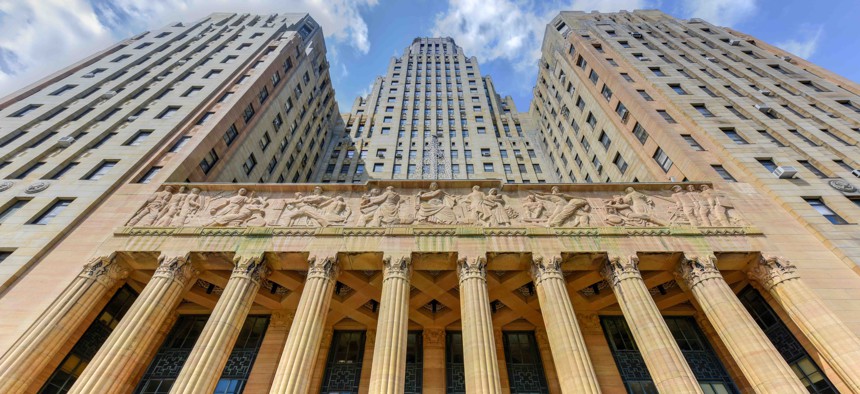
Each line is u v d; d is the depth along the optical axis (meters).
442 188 26.77
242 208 25.05
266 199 25.92
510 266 22.70
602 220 24.27
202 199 25.83
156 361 23.02
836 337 18.11
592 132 45.16
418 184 26.84
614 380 22.11
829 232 22.88
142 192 26.27
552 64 58.69
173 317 25.19
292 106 50.56
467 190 26.56
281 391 16.00
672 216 24.39
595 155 44.69
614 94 40.44
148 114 35.34
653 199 25.88
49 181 27.06
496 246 22.19
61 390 19.81
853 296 19.88
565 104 52.97
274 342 23.59
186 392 15.93
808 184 26.53
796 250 22.16
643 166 35.03
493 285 23.66
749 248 22.11
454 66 82.44
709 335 24.22
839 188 25.98
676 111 35.22
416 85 75.06
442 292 24.23
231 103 37.06
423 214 24.34
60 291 20.25
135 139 32.38
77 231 23.30
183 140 32.56
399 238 22.62
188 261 21.89
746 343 17.91
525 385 22.95
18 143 30.56
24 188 26.38
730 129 32.88
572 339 17.91
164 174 28.03
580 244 22.34
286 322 24.64
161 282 20.17
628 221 24.08
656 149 33.69
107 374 16.52
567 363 17.25
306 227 23.22
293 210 24.97
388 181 26.81
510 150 61.06
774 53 47.22
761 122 33.34
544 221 24.17
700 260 21.34
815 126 32.38
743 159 29.08
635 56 45.12
